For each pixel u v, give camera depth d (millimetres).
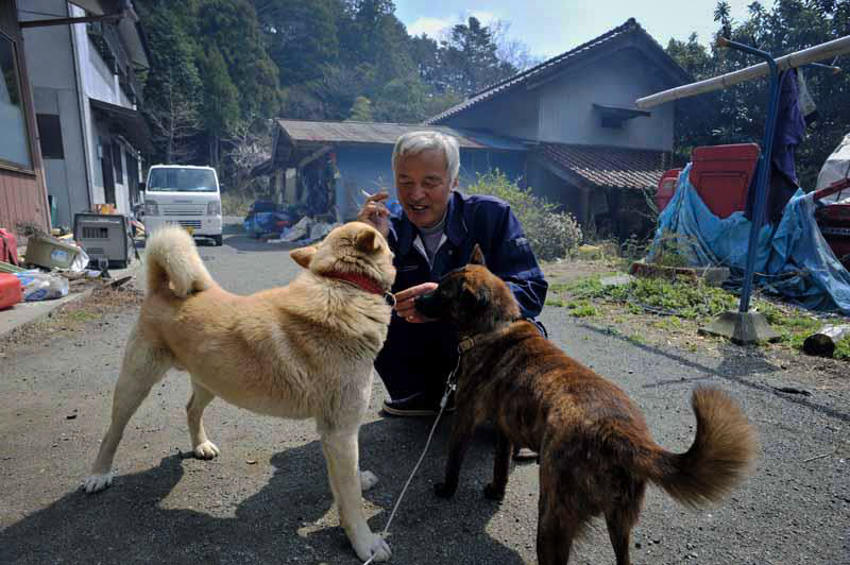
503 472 2561
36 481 2652
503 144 16750
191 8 43469
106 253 9180
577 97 17453
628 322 6098
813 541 2244
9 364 4453
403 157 2873
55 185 14055
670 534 2314
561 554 1887
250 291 7977
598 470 1754
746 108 17984
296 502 2527
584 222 15867
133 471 2775
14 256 7309
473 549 2225
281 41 53438
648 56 17406
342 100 52625
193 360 2289
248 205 37125
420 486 2727
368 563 2094
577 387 1993
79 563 2066
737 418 1584
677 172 10570
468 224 3154
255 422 3432
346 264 2248
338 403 2145
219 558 2117
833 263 6934
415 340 3346
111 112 15891
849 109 15875
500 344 2428
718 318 5508
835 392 3906
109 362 4543
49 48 13617
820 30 16234
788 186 7227
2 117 8781
